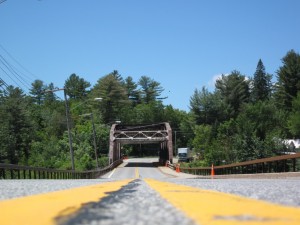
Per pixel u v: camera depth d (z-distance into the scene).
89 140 113.31
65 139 107.00
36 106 160.75
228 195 7.21
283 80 120.44
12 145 86.56
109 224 3.53
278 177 23.22
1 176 22.42
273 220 3.69
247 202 5.63
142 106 184.00
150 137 92.38
